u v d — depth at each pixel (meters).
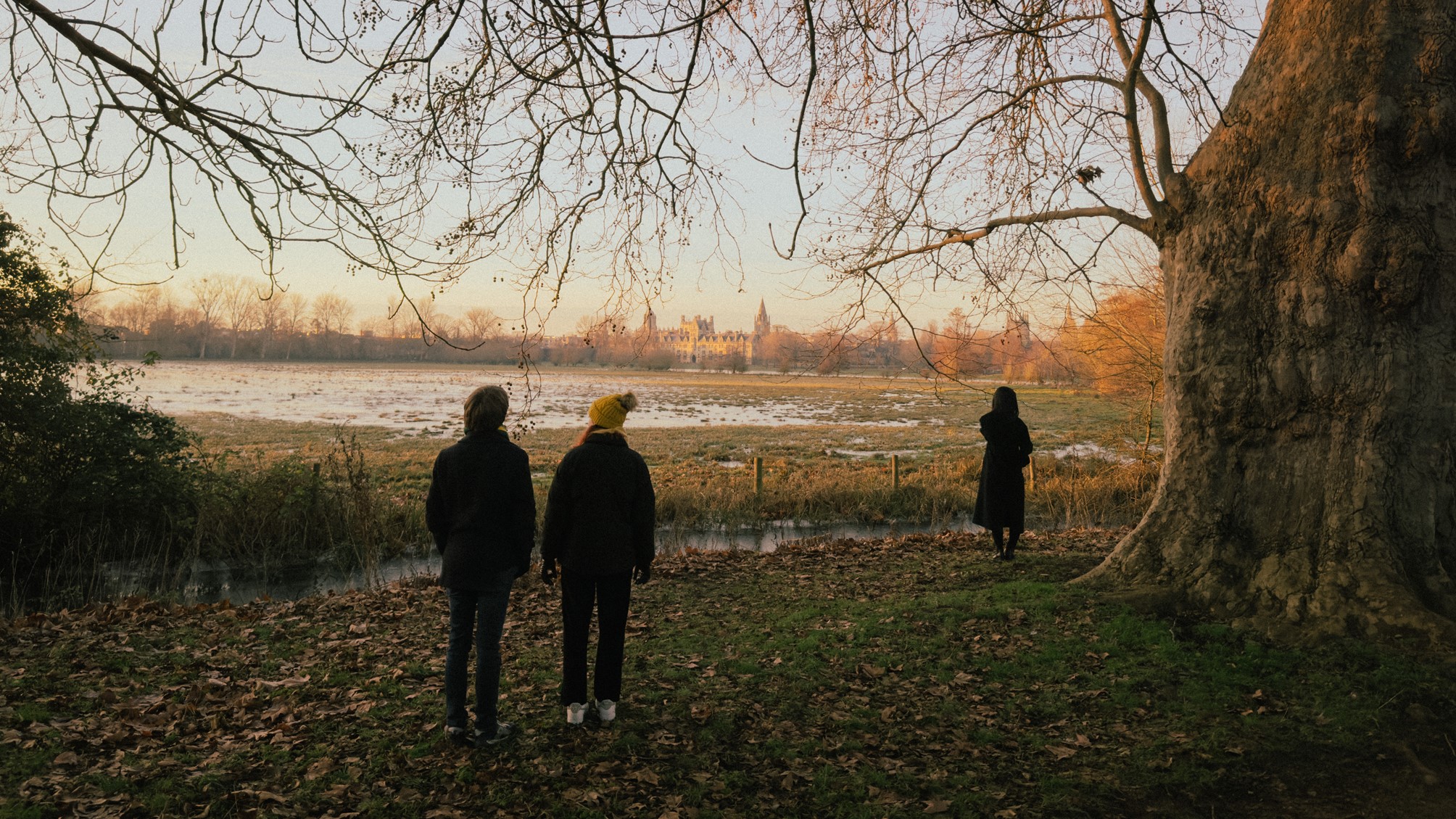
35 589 9.77
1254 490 5.73
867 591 7.43
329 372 104.25
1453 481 5.36
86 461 10.95
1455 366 5.36
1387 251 5.22
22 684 4.84
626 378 113.00
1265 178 5.76
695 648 5.68
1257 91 6.05
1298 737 3.90
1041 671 4.89
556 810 3.31
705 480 19.45
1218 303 5.92
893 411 56.84
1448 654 4.43
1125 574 6.18
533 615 6.95
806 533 14.22
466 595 3.92
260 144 3.89
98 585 10.03
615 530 4.05
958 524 15.21
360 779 3.59
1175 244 6.35
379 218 4.09
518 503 3.87
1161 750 3.84
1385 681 4.29
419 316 4.23
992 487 8.07
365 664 5.40
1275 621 5.16
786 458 26.73
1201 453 6.00
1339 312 5.42
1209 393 5.92
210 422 34.91
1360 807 3.37
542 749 3.89
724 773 3.68
